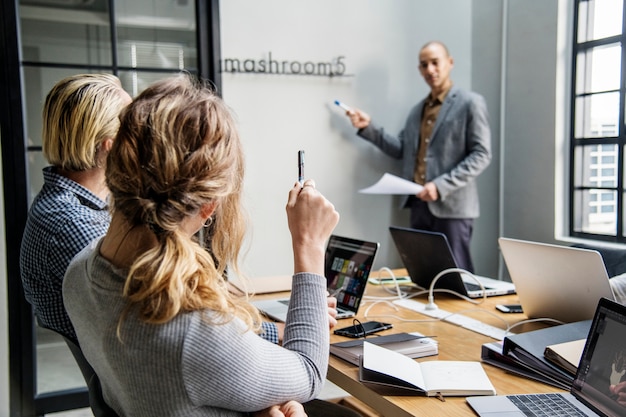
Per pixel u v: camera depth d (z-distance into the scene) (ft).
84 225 4.60
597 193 11.39
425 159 12.28
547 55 11.76
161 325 2.79
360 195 12.92
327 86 12.39
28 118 9.98
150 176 2.87
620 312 3.73
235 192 3.34
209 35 11.07
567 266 5.65
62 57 10.10
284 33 11.85
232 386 2.88
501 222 13.08
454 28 13.64
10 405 9.99
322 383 3.35
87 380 4.46
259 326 3.25
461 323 6.19
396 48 13.02
